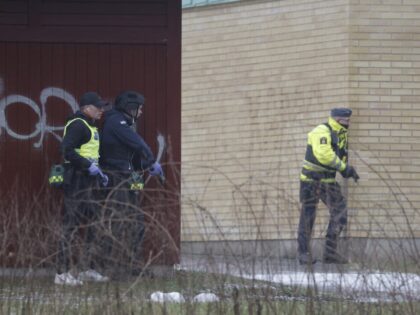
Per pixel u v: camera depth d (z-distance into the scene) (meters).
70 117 38.84
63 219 31.67
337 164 43.19
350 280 27.72
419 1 51.72
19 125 41.62
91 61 41.97
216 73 58.53
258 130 56.28
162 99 42.16
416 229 31.27
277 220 29.00
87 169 37.84
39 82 41.69
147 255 28.52
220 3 58.22
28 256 28.45
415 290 27.14
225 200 56.75
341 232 28.52
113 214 28.08
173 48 42.19
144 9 42.12
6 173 41.41
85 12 41.94
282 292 27.80
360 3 51.75
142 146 39.22
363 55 51.78
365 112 51.66
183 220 28.62
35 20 41.69
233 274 27.66
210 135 58.72
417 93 51.72
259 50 56.44
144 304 27.23
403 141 51.62
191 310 27.16
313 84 53.66
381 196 35.12
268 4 55.94
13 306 28.48
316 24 53.47
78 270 27.80
